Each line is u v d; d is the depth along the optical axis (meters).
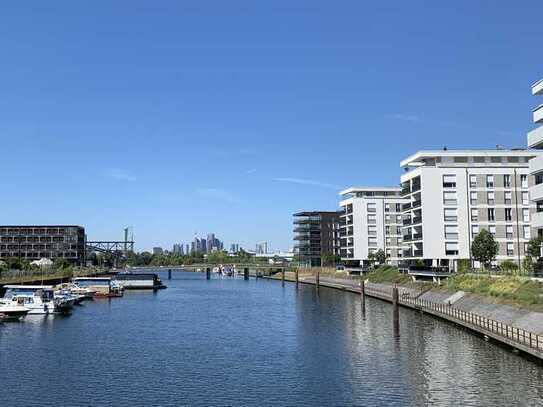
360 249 198.00
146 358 64.25
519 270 99.69
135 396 48.31
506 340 59.41
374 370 55.62
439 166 138.88
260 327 90.25
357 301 130.12
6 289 115.62
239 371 57.03
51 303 107.56
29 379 54.22
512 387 46.78
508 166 137.12
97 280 163.12
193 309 122.50
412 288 127.25
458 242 134.50
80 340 77.44
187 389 50.41
